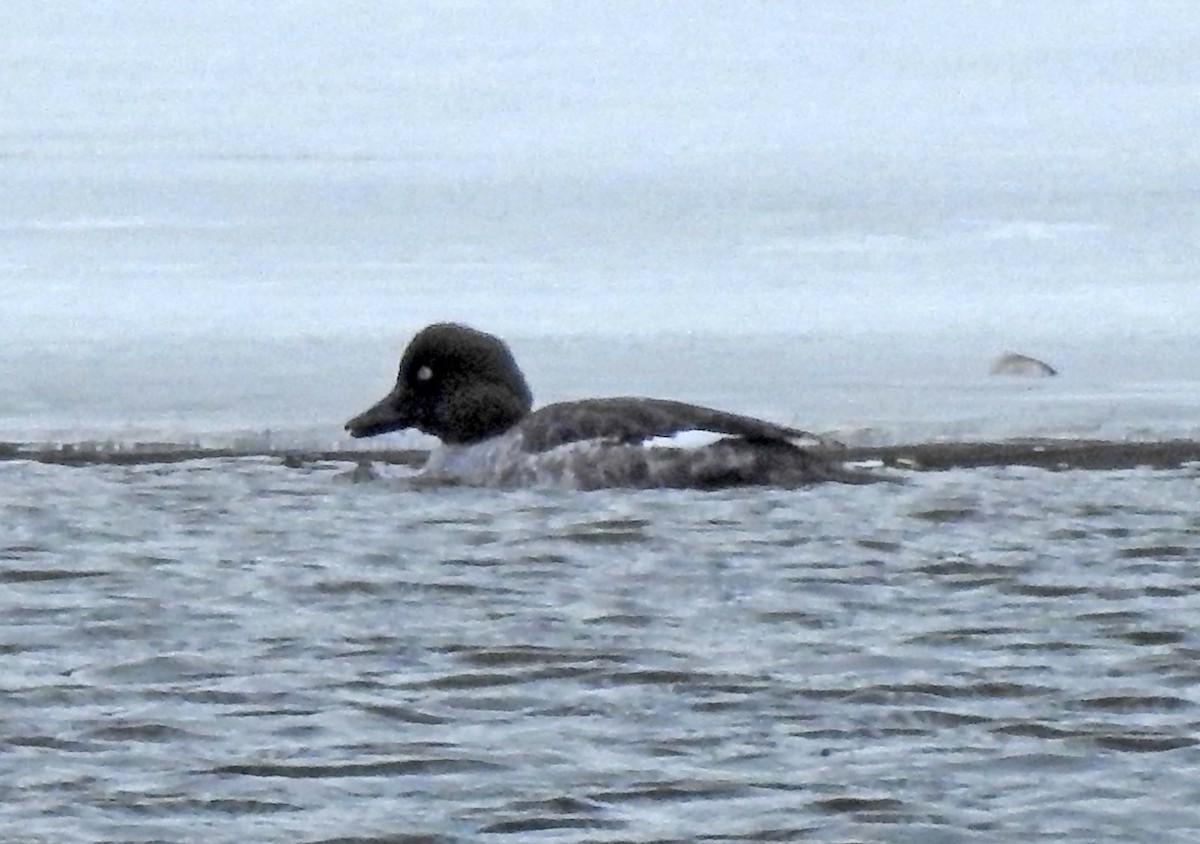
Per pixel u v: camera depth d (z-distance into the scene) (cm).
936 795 1391
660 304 3691
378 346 3400
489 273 3909
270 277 3884
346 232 4247
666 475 2491
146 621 1862
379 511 2355
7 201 4541
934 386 3144
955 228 4266
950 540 2177
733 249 4097
